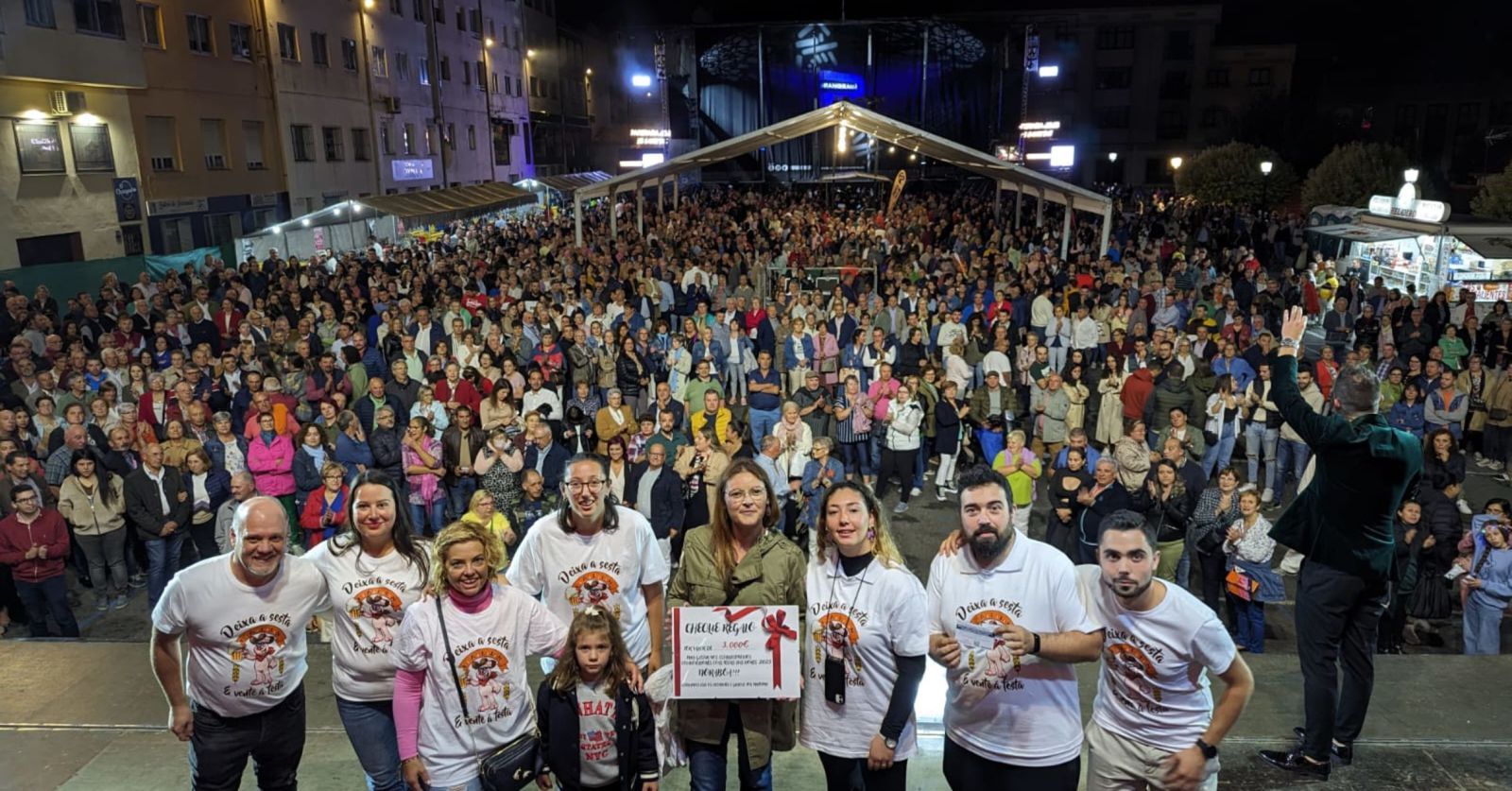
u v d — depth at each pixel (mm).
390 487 3900
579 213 24922
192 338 14992
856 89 58562
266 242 25641
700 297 20219
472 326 15742
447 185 44562
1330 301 19750
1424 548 7984
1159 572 8016
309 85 33062
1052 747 3504
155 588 9070
